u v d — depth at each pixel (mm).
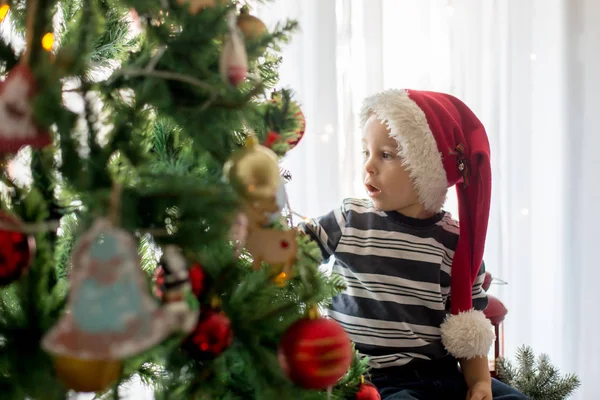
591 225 1638
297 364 580
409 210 1134
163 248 552
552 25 1600
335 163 1276
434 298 1106
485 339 1087
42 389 474
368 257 1108
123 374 596
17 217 495
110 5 615
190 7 563
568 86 1606
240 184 563
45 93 450
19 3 574
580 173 1627
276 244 628
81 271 427
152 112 651
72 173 503
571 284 1651
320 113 1257
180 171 603
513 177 1552
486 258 1524
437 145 1060
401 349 1101
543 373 1307
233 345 622
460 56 1415
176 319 467
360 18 1312
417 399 1033
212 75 583
